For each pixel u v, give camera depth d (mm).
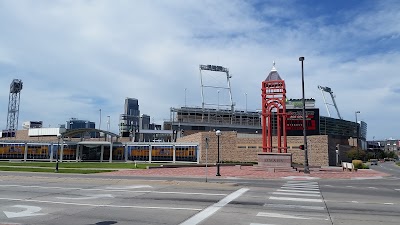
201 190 17516
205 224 9555
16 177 25469
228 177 27562
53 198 14625
